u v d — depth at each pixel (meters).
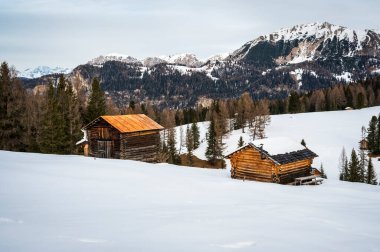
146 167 37.97
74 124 68.38
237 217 14.53
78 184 22.56
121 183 24.61
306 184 37.03
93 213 14.36
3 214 13.23
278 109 190.75
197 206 17.45
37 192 18.78
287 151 38.38
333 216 15.80
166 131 122.31
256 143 38.03
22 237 10.20
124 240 10.34
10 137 57.66
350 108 168.12
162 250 9.47
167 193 21.72
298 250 9.87
